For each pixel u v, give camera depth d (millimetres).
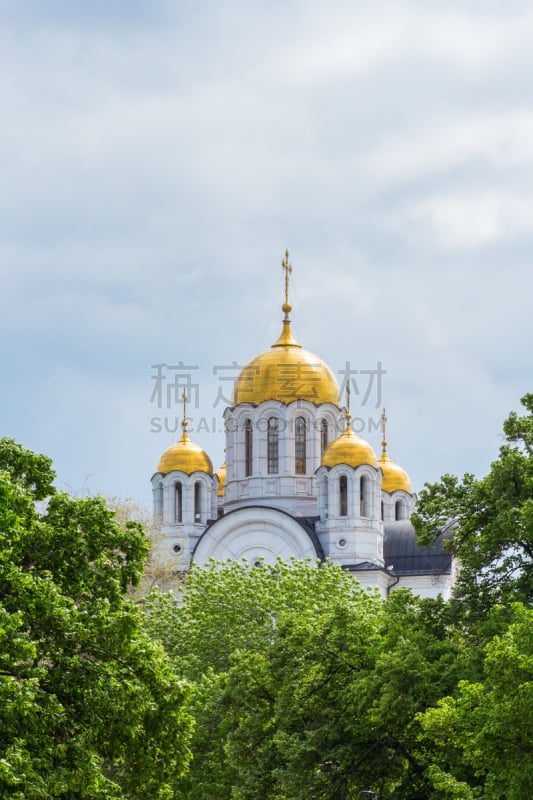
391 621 90125
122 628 63125
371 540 178750
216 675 106312
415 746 84500
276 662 91125
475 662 81000
